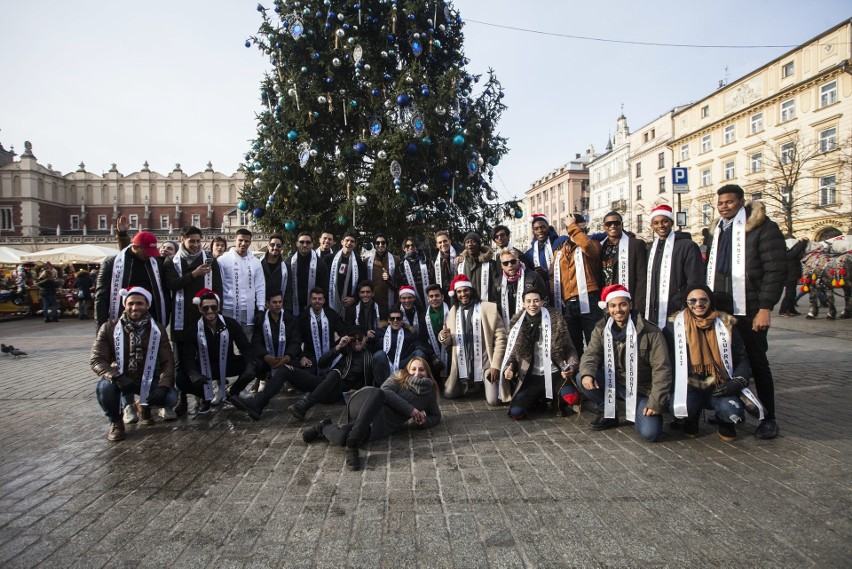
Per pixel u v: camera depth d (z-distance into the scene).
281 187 9.10
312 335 6.04
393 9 8.94
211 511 3.01
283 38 9.06
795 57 32.59
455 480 3.42
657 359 4.22
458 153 8.82
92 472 3.66
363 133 9.20
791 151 28.86
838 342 8.48
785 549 2.46
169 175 64.44
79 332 13.69
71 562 2.48
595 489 3.21
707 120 41.06
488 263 6.39
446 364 6.20
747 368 4.05
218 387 5.68
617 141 56.25
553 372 5.01
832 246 12.41
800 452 3.75
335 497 3.18
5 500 3.19
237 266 6.00
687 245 4.74
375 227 9.72
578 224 5.82
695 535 2.61
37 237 55.72
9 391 6.37
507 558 2.44
